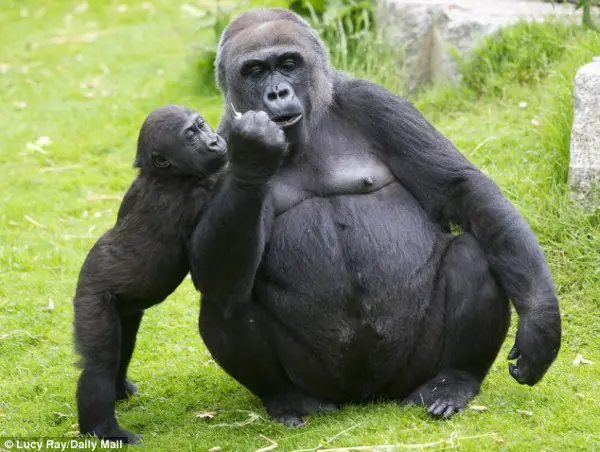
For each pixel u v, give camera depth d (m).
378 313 16.62
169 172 16.20
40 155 33.78
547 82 28.86
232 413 18.16
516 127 27.86
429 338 17.00
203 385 19.81
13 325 23.00
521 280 16.28
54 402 19.44
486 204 16.64
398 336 16.83
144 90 38.47
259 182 14.56
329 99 17.39
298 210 16.78
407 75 32.50
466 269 16.70
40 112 37.81
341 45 34.16
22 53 45.41
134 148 33.94
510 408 16.89
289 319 16.78
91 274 16.45
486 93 30.25
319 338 16.78
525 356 16.20
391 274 16.58
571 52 28.03
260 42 16.64
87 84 39.97
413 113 17.36
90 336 16.28
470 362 17.12
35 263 26.38
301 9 36.38
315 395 17.72
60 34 47.62
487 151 27.03
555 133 25.03
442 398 16.83
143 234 16.22
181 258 16.41
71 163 33.41
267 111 15.95
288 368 17.33
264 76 16.62
